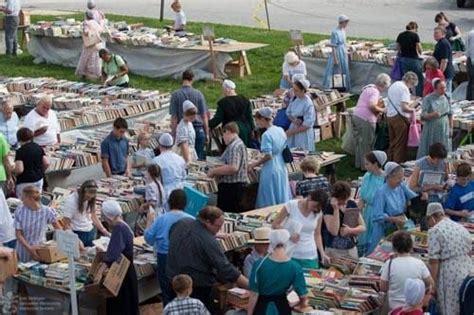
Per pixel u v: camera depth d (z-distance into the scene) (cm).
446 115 2517
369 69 3275
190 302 1555
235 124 2234
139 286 1839
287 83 3002
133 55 3634
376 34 4344
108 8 5131
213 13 4994
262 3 5288
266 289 1545
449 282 1683
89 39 3584
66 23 3922
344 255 1875
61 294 1775
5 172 2203
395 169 1947
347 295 1688
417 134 2581
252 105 2848
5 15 3934
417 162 2170
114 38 3644
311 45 3606
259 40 4041
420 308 1547
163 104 2917
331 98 2888
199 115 2534
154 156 2381
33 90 3108
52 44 3834
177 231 1688
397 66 3048
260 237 1741
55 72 3709
